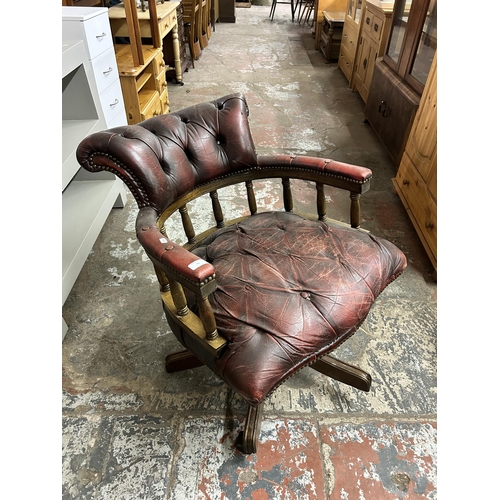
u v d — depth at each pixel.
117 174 0.89
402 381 1.20
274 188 2.17
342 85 3.74
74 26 1.50
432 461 1.01
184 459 1.01
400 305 1.46
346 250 0.98
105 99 1.79
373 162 2.44
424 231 1.66
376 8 2.76
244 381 0.74
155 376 1.22
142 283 1.56
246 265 0.96
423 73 1.98
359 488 0.95
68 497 0.94
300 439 1.05
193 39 4.07
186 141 1.04
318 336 0.82
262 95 3.45
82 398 1.16
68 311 1.44
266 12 7.32
